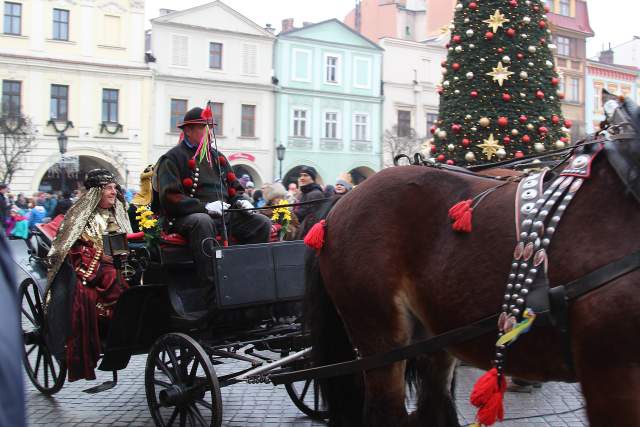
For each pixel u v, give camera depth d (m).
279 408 5.45
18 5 30.38
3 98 30.09
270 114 36.34
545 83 6.51
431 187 3.21
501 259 2.81
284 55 36.81
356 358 3.64
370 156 39.47
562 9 24.48
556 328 2.61
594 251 2.57
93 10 31.73
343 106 38.62
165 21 33.44
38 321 6.01
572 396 5.56
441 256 3.03
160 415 4.84
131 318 4.82
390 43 39.91
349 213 3.41
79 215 5.46
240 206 5.54
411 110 40.62
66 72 31.19
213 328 5.00
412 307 3.22
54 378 5.84
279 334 5.18
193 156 5.41
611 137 2.73
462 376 6.22
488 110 6.45
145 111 32.88
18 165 28.67
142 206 5.33
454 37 6.67
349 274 3.33
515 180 3.06
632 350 2.45
